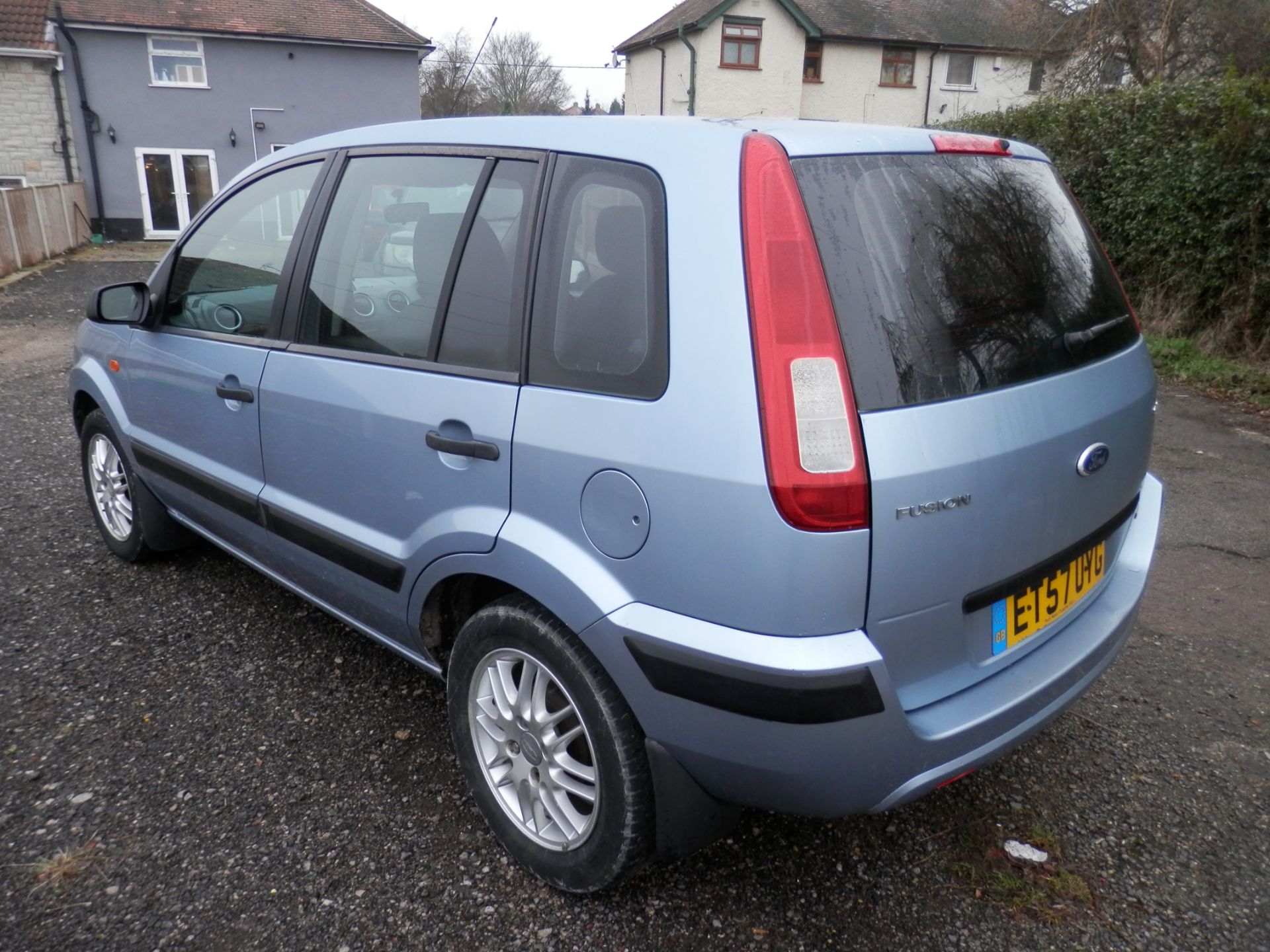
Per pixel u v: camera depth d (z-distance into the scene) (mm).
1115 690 3369
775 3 28641
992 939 2244
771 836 2592
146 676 3324
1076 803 2746
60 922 2227
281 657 3475
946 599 1961
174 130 24812
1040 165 2578
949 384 1938
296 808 2656
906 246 1989
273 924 2238
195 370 3303
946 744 1970
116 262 19828
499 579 2254
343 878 2395
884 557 1820
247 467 3154
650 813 2150
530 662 2297
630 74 33875
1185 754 2984
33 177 23812
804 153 1938
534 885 2391
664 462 1893
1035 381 2141
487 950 2180
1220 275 8672
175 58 24453
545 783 2350
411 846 2521
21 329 11336
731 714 1882
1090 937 2250
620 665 2021
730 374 1825
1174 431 6895
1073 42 16594
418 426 2416
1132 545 2727
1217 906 2354
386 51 26250
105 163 24359
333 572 2861
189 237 3504
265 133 25734
